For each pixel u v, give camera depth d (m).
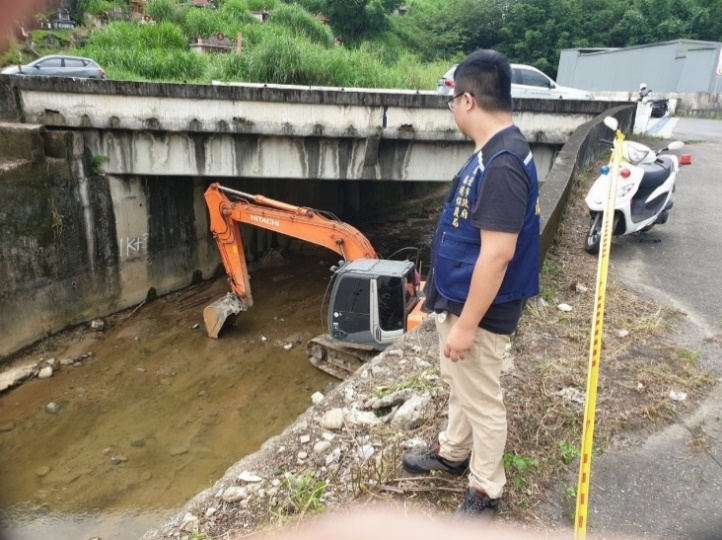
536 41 41.53
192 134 11.20
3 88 10.12
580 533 1.99
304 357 10.00
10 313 9.51
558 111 11.40
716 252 6.47
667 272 5.87
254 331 11.15
